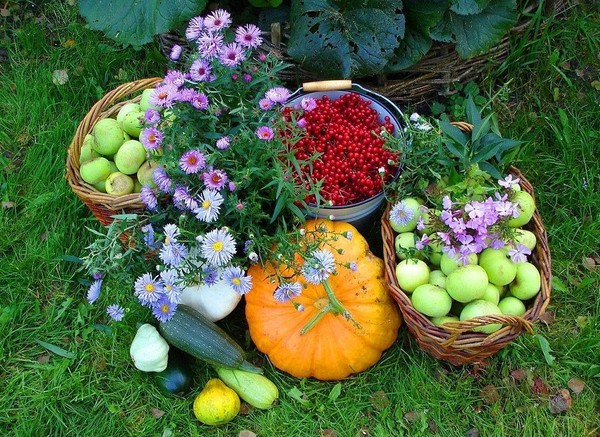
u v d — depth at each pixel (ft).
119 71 7.02
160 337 5.49
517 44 6.62
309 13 5.91
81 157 5.65
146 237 5.25
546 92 6.66
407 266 5.19
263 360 5.75
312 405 5.58
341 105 5.82
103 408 5.69
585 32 6.78
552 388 5.59
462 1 5.89
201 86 5.11
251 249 5.17
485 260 5.15
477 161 5.34
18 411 5.67
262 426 5.53
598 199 6.18
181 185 5.13
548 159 6.39
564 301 5.90
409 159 5.43
